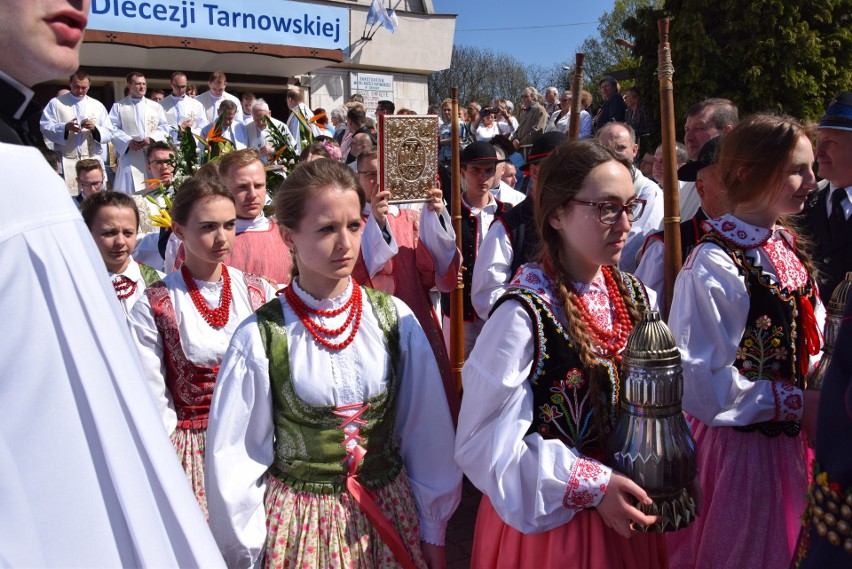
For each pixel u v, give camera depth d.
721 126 3.77
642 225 3.85
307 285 2.02
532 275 1.98
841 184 3.24
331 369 1.95
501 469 1.82
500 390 1.83
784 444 2.30
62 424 0.97
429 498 2.09
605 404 1.91
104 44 12.23
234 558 1.86
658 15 10.36
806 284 2.37
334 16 14.45
